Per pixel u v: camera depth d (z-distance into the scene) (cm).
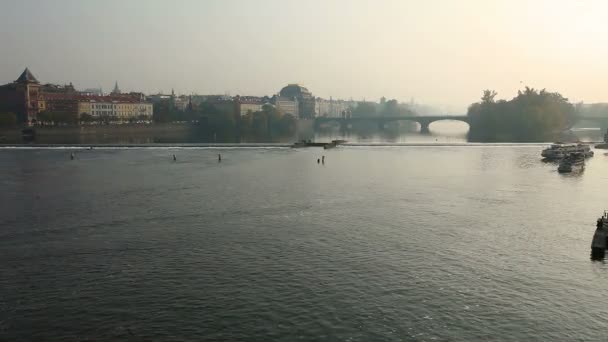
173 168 16738
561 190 12225
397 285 6131
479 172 15612
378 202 10756
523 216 9450
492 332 5053
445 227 8662
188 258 7088
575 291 5981
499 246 7606
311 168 16738
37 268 6706
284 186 12862
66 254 7269
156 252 7350
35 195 11638
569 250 7431
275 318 5303
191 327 5125
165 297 5797
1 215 9606
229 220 9188
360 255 7200
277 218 9338
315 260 6994
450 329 5100
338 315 5369
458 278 6350
